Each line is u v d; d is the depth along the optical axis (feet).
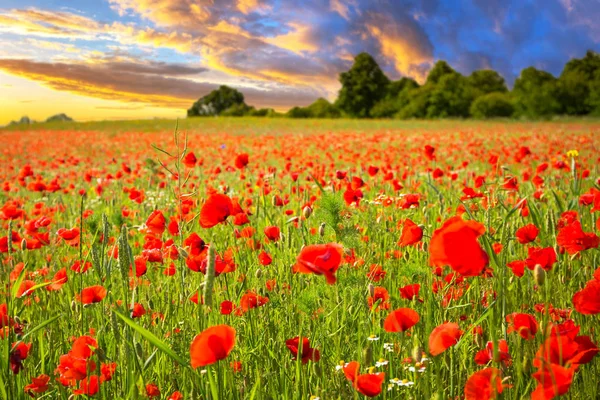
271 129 163.02
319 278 10.80
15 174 50.11
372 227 13.39
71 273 12.91
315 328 9.39
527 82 283.18
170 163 45.98
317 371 7.89
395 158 46.83
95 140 112.06
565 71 349.82
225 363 7.93
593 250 11.71
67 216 24.38
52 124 230.89
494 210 14.16
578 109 266.16
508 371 7.58
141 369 7.52
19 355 7.91
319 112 400.47
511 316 8.25
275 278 11.96
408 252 12.39
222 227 17.74
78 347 7.73
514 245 12.71
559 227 12.20
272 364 8.99
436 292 10.26
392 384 7.97
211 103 428.56
